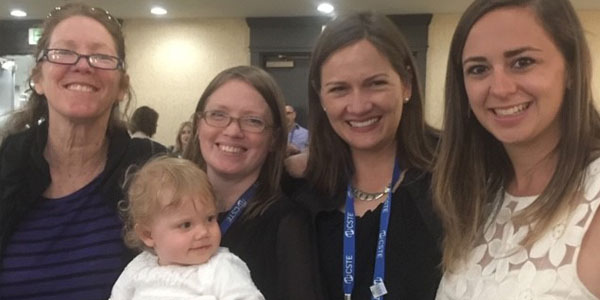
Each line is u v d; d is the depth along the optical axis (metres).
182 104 8.43
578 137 1.34
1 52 8.52
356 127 1.81
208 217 1.82
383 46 1.78
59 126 1.91
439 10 7.46
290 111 4.66
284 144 1.99
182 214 1.79
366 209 1.85
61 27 1.88
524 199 1.48
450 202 1.62
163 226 1.80
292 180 2.07
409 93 1.88
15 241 1.86
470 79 1.44
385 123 1.81
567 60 1.36
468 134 1.62
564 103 1.38
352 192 1.90
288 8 7.60
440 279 1.64
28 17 8.29
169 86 8.45
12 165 1.88
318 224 1.89
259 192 1.93
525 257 1.36
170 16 8.22
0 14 8.12
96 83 1.87
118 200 1.90
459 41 1.49
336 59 1.79
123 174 1.94
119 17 8.30
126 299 1.80
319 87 1.90
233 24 8.28
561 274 1.27
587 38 1.39
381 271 1.72
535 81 1.33
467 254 1.54
